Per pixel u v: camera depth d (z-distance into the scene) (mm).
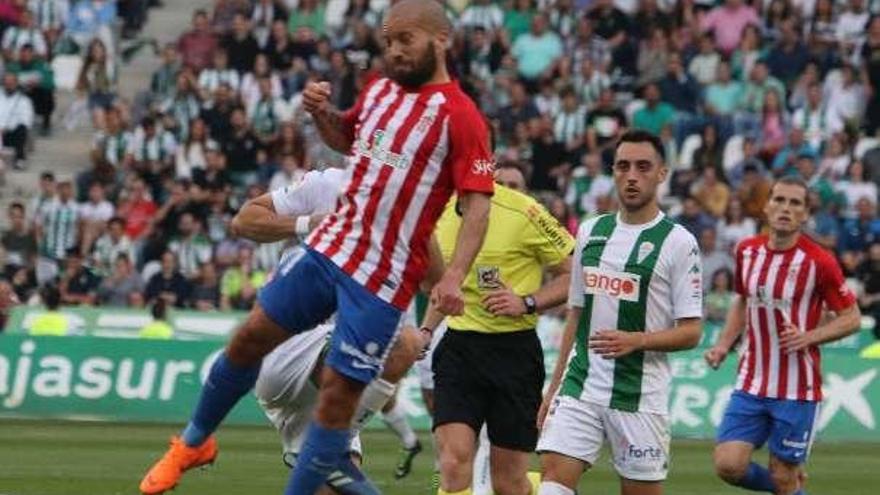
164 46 60219
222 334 46938
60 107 58969
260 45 56688
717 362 26125
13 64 57188
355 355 16500
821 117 55500
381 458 35625
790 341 25188
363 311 16438
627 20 57688
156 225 51562
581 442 20359
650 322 20266
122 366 42750
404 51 16453
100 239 51500
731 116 55062
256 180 53938
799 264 25469
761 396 25766
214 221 51438
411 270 16594
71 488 29188
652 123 55094
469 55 56844
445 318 22594
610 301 20359
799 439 25719
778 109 55312
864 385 42500
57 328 47094
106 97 57781
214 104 54781
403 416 31547
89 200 53594
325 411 16750
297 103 55344
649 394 20281
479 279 22281
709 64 56500
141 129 54906
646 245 20234
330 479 19172
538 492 20562
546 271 24984
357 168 16594
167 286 49594
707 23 57531
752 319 25859
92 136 57469
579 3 59688
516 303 21672
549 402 20938
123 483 30031
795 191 25516
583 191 53125
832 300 25469
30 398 42688
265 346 16938
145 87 59844
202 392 17297
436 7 16594
